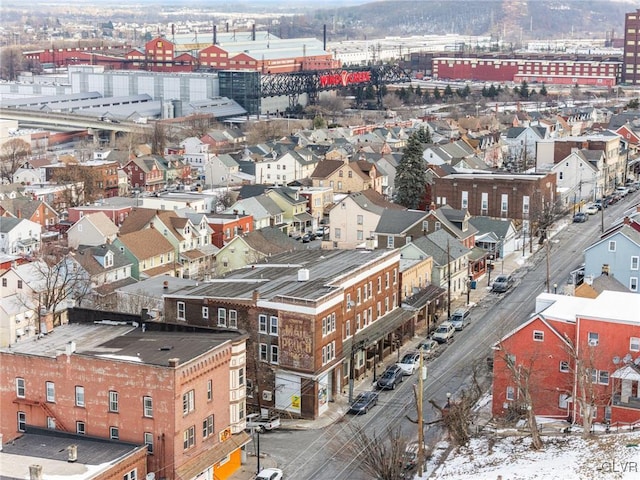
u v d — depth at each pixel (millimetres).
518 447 85375
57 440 82062
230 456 87125
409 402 102062
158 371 80312
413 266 129250
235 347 87750
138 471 79375
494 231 166125
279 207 191375
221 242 172375
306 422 98375
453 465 84125
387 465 80312
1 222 170625
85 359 83125
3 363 86688
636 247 126625
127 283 145375
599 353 89062
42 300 130125
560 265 159500
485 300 140750
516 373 86438
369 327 114250
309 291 102125
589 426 85188
